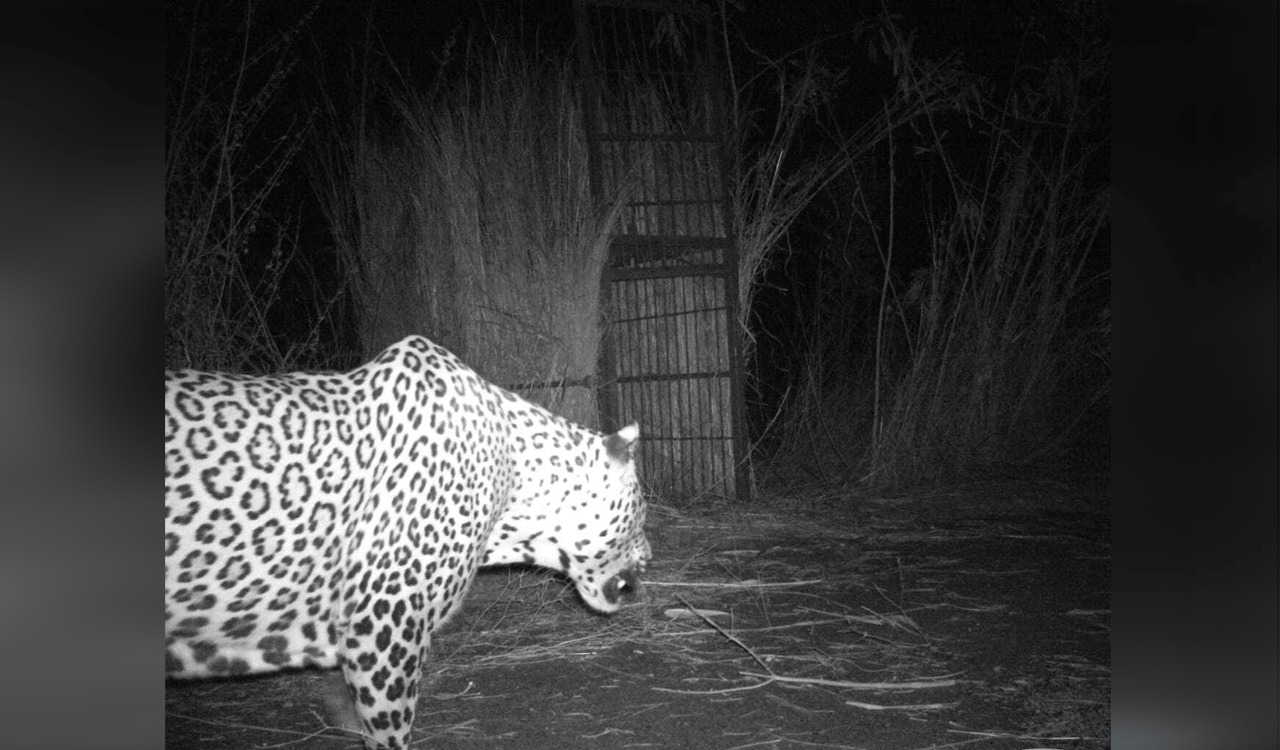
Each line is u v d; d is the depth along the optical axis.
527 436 3.96
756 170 9.13
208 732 3.84
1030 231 9.73
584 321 7.36
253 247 8.57
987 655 4.62
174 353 5.85
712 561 6.30
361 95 9.04
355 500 3.38
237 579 3.21
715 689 4.25
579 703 4.12
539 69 7.88
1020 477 8.81
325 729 3.87
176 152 6.03
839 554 6.50
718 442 8.26
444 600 3.64
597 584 4.31
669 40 8.25
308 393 3.39
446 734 3.82
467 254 7.36
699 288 8.34
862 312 10.38
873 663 4.54
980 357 9.33
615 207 7.54
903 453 8.78
